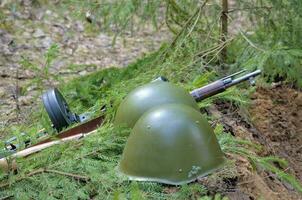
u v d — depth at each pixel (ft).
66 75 14.17
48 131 7.67
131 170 6.22
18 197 6.13
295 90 10.38
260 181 7.02
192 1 10.55
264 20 10.10
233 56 10.25
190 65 9.58
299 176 8.68
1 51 15.30
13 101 11.70
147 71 10.10
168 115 6.19
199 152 6.14
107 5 10.47
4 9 17.76
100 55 16.26
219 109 8.97
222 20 10.27
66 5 10.82
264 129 9.43
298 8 9.73
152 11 10.50
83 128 7.39
